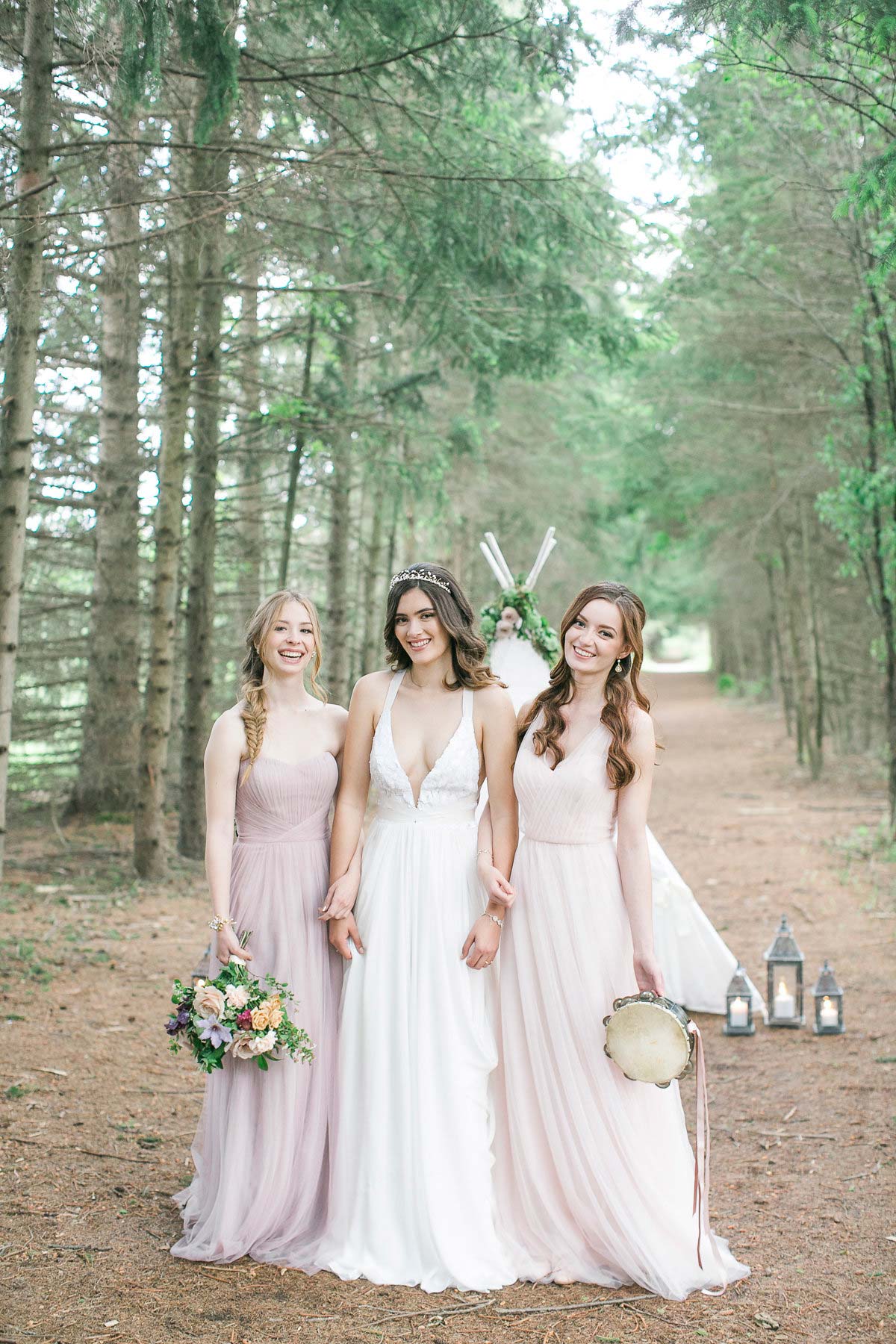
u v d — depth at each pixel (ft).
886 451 35.29
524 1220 11.44
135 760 39.91
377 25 19.85
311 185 21.07
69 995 20.35
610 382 53.47
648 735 11.75
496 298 26.32
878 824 42.60
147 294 29.25
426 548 63.67
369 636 42.22
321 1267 11.09
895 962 24.02
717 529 63.62
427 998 11.48
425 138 22.89
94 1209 12.27
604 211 25.68
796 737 75.82
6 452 19.70
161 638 30.32
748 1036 19.88
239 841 12.32
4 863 32.76
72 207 21.11
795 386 45.14
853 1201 13.07
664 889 20.79
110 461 34.73
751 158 33.09
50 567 41.78
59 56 19.51
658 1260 10.91
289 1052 11.28
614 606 11.68
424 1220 10.99
